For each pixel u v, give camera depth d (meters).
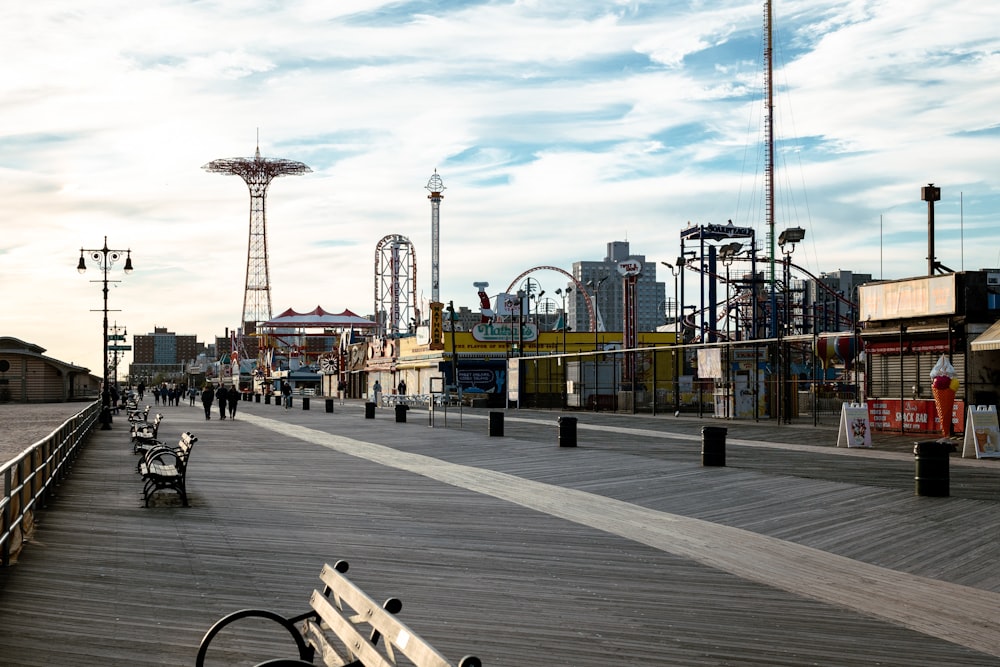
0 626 8.04
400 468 22.73
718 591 9.54
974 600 9.16
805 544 12.23
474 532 13.16
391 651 4.52
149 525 13.71
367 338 113.31
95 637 7.73
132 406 64.31
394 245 134.62
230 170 169.75
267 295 171.12
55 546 11.94
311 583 9.82
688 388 60.84
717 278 61.53
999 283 31.58
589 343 81.44
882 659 7.21
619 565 10.85
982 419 25.33
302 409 69.19
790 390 44.62
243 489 18.39
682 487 18.55
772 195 70.62
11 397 103.75
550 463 23.81
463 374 78.50
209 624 8.18
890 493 17.44
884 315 35.22
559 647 7.52
